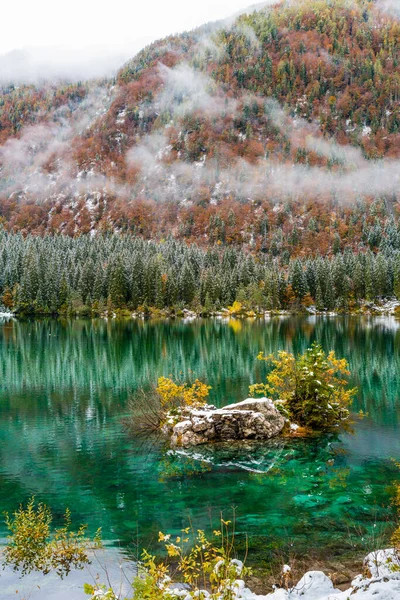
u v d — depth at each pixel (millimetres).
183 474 14758
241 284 134125
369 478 14203
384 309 129000
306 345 55469
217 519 11438
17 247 155375
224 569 6988
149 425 20750
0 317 116812
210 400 25516
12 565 9422
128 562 9453
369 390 28047
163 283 127312
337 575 8602
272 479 14227
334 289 132000
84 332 78938
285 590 7449
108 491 13383
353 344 55219
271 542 10125
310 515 11562
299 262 146250
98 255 149000
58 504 12516
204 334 74500
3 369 38406
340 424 20562
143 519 11516
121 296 124688
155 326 93375
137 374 35625
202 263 156875
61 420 21938
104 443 18203
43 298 123250
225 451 17109
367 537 10273
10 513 11945
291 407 20781
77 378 34000
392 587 6941
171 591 6398
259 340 63156
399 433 19094
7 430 20203
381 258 138000
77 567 9266
